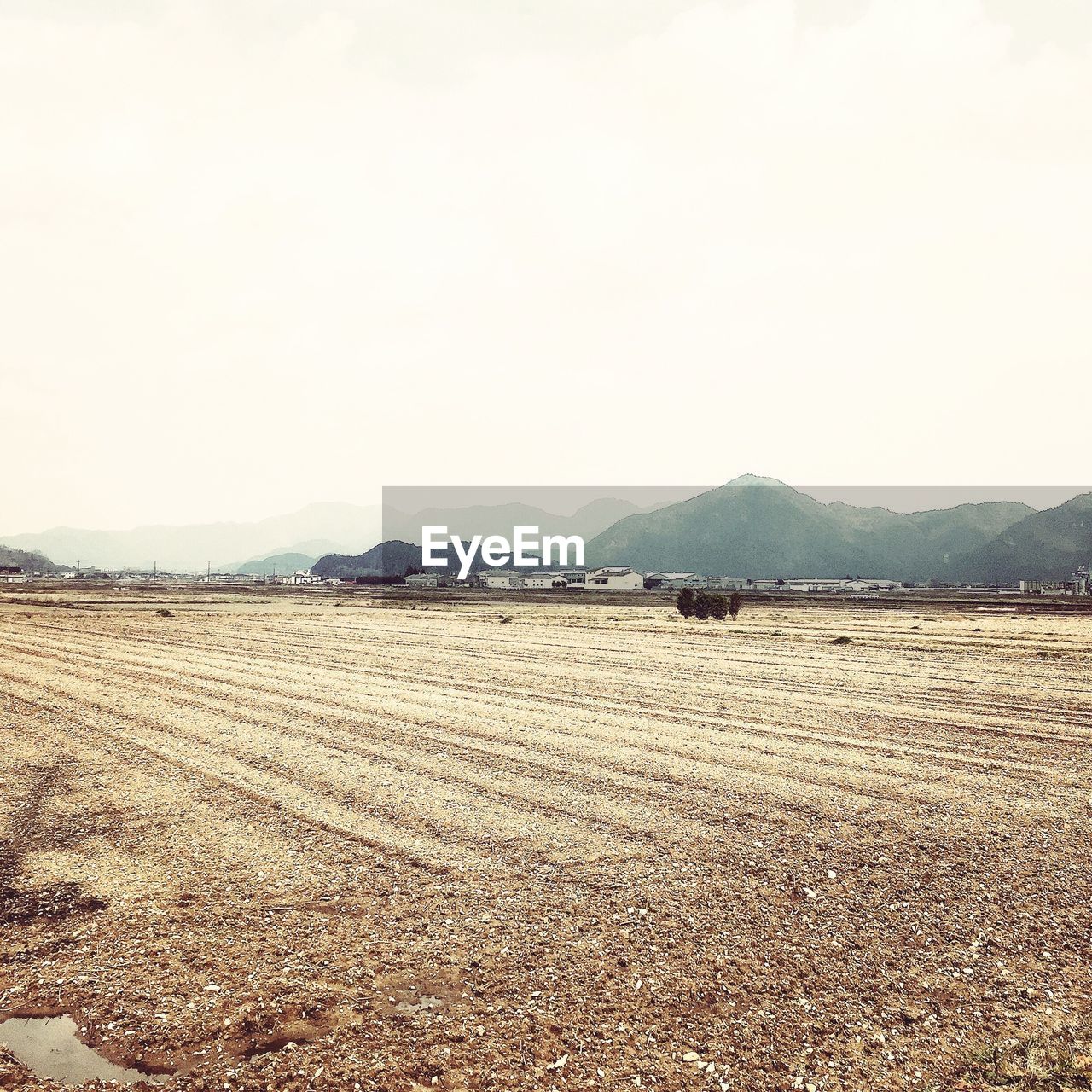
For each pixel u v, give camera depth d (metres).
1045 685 22.66
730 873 8.50
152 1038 5.43
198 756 13.57
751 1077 5.04
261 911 7.42
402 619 57.34
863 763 13.42
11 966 6.38
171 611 63.06
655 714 17.95
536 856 8.97
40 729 15.83
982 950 6.75
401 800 11.07
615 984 6.16
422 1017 5.71
